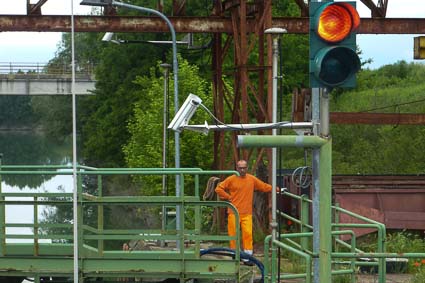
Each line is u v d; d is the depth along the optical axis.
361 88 65.88
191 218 29.45
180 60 42.41
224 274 15.73
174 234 17.20
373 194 24.23
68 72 90.38
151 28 26.56
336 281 16.17
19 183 72.75
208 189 20.67
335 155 44.97
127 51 67.50
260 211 24.70
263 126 10.03
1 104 164.12
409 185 25.23
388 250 20.00
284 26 26.58
